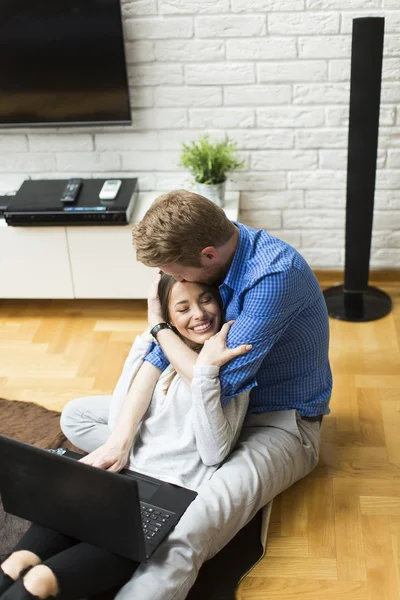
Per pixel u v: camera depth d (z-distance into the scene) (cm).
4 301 324
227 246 176
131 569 163
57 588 150
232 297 183
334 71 292
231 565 188
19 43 289
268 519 199
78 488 156
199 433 180
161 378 195
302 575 187
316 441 208
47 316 312
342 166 309
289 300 175
